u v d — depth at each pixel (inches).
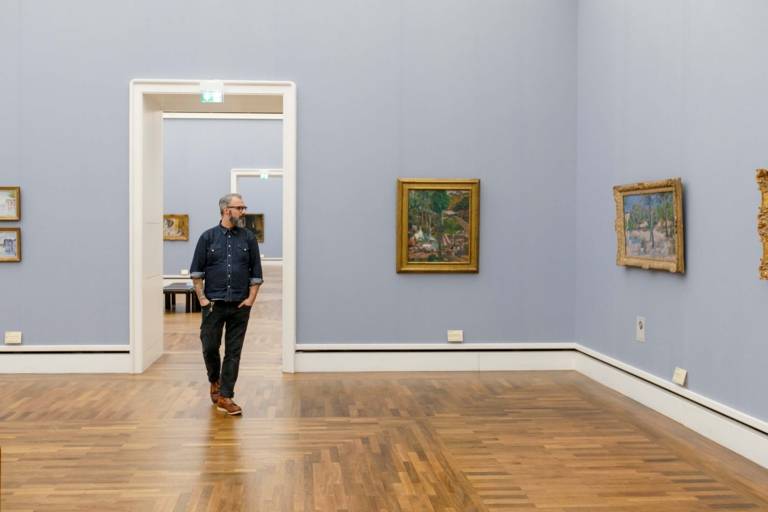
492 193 409.4
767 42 242.8
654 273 321.4
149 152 406.9
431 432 284.2
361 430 286.0
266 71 398.6
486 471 239.3
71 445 263.3
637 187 324.8
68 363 389.7
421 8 403.9
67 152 388.8
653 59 320.8
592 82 389.1
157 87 391.5
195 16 394.9
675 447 266.5
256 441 269.7
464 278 409.1
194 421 296.2
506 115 409.1
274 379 381.7
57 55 387.2
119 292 391.2
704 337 282.4
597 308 383.2
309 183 401.7
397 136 404.5
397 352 406.0
